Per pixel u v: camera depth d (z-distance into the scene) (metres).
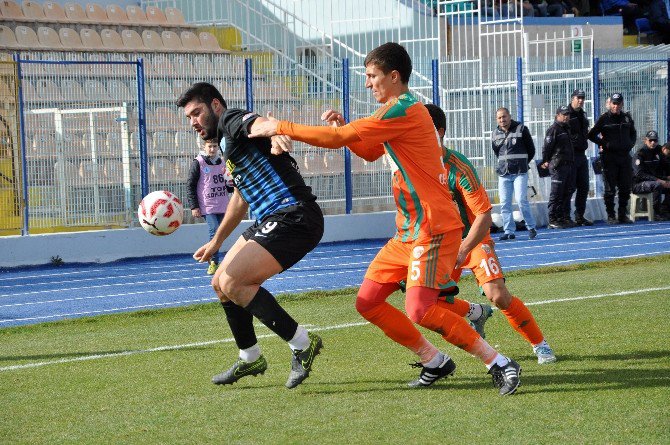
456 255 12.83
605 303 20.50
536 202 43.69
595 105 44.78
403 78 12.67
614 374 13.63
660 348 15.35
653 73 47.09
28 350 17.48
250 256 12.66
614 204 43.72
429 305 12.65
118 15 51.12
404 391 13.11
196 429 11.48
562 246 34.50
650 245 33.94
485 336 17.31
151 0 56.69
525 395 12.62
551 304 20.72
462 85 44.62
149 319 21.17
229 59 41.66
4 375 15.16
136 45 49.06
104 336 18.84
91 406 12.85
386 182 41.28
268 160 12.84
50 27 48.56
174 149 36.66
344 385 13.61
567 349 15.65
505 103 44.44
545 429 10.93
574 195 45.28
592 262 28.86
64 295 25.86
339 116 13.19
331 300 23.09
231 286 12.74
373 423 11.45
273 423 11.62
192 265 32.50
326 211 39.78
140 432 11.45
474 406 12.12
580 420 11.27
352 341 17.09
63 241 33.75
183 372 14.95
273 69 40.56
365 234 40.41
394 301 22.72
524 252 32.91
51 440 11.22
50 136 33.41
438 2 49.19
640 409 11.67
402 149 12.50
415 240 12.69
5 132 32.69
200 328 19.48
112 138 34.50
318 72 40.81
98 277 29.77
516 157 37.19
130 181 34.94
